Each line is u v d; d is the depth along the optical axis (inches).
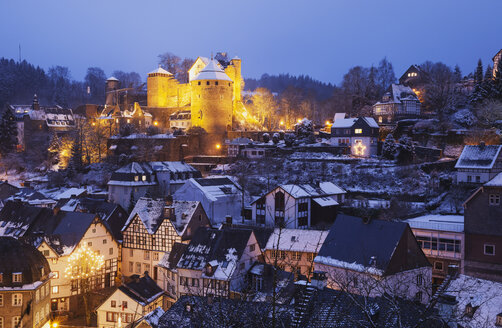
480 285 1300.4
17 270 1772.9
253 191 3383.4
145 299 1902.1
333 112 6102.4
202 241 2023.9
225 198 2962.6
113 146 4687.5
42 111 5851.4
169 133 4926.2
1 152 5349.4
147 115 5679.1
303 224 2679.6
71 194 3366.1
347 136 4072.3
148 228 2370.8
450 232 1882.4
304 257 2009.1
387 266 1416.1
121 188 3243.1
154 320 1512.1
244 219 2967.5
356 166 3595.0
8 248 1814.7
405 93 4655.5
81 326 2028.8
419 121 4264.3
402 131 4247.0
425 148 3673.7
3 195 3602.4
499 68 4330.7
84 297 2103.8
